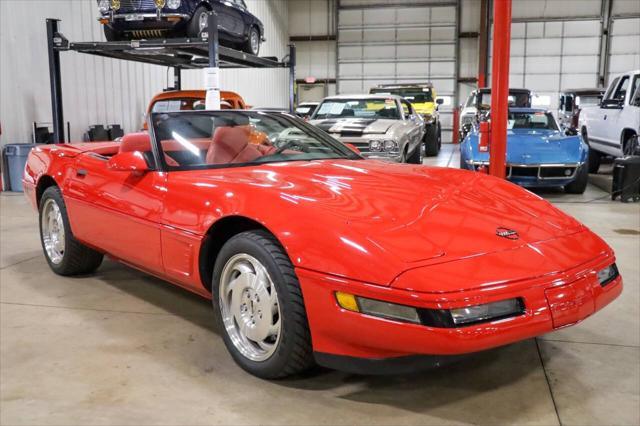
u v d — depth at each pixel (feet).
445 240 6.76
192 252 8.33
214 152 9.77
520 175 24.61
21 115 28.71
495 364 8.11
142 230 9.36
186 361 8.18
